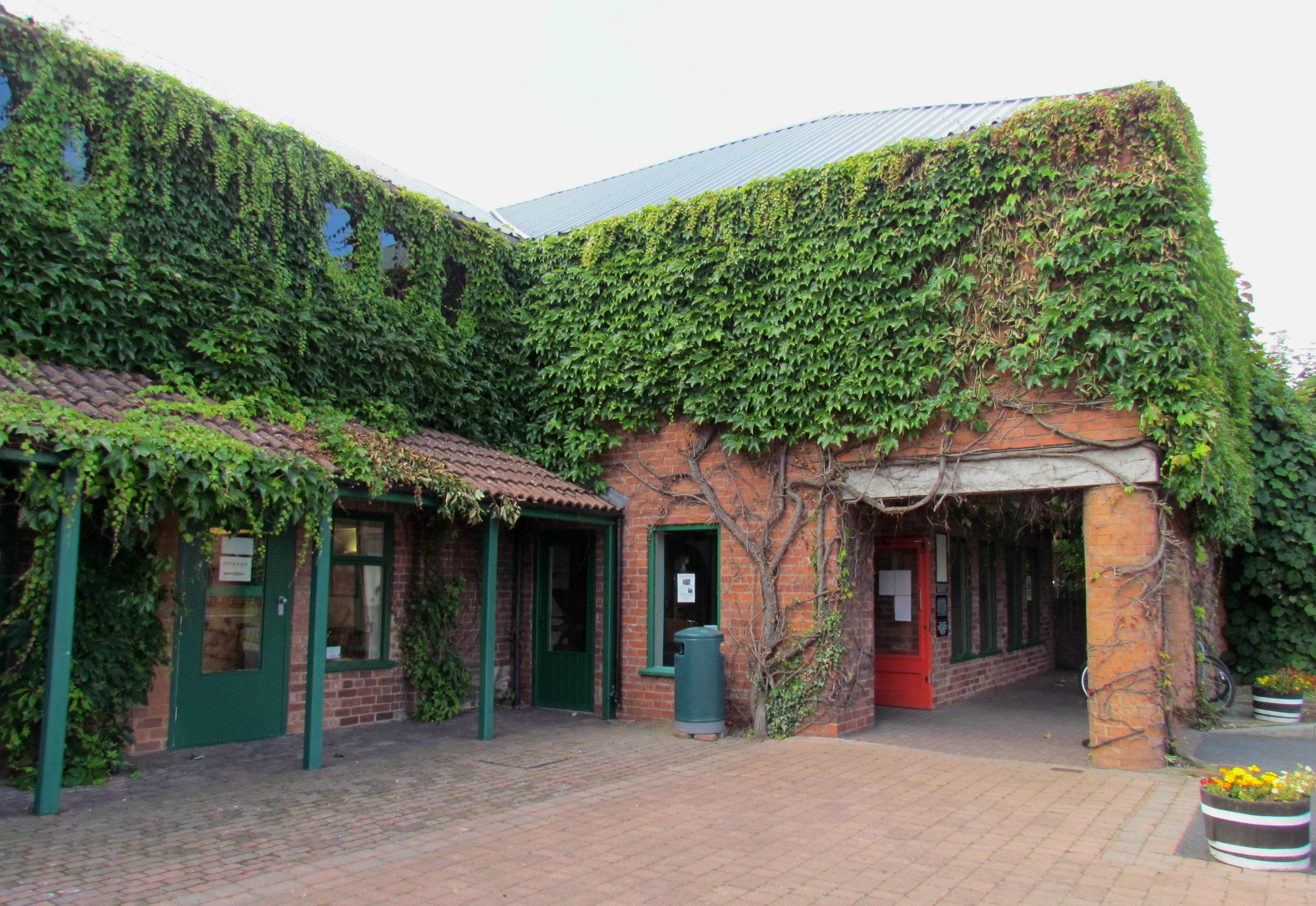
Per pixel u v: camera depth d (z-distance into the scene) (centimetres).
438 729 1008
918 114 1532
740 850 563
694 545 1108
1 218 736
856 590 1019
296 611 945
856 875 517
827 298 990
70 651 630
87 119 808
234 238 900
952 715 1143
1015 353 876
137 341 815
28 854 535
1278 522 1348
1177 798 696
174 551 832
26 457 593
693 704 973
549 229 1538
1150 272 822
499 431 1155
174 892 476
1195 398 802
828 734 973
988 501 988
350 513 1009
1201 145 923
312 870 516
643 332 1103
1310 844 539
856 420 977
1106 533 836
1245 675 1394
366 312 1012
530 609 1208
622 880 506
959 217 929
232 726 878
